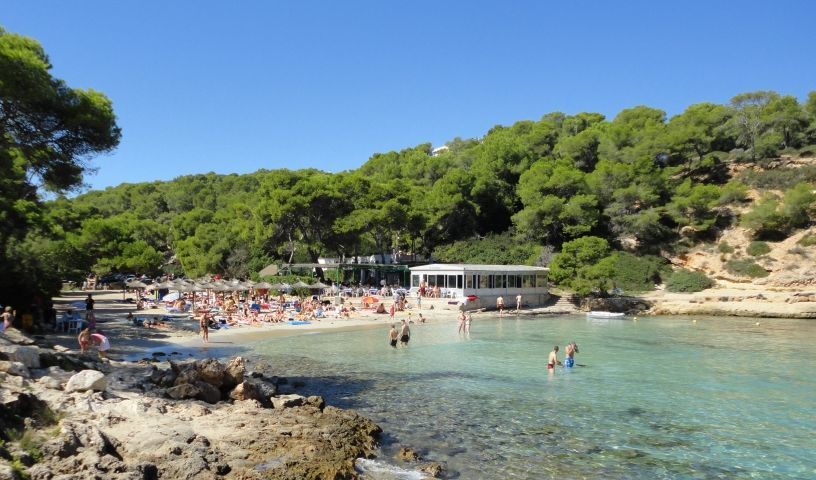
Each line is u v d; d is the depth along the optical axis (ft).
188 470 35.73
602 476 41.34
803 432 52.95
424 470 41.42
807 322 166.40
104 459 33.71
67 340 93.86
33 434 35.19
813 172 271.08
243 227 244.83
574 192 250.98
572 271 203.92
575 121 352.49
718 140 329.52
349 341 116.88
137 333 115.44
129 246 242.78
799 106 321.93
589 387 72.28
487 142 354.33
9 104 85.05
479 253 256.52
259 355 96.78
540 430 52.95
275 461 39.68
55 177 98.22
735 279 222.69
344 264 215.92
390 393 68.18
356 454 43.60
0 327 75.25
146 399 50.31
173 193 407.85
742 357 98.17
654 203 262.47
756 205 245.65
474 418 56.95
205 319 110.93
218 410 52.70
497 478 40.57
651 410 60.70
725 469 43.19
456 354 99.60
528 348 107.76
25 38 90.48
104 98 99.30
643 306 198.08
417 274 200.85
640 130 312.29
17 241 109.50
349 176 246.27
